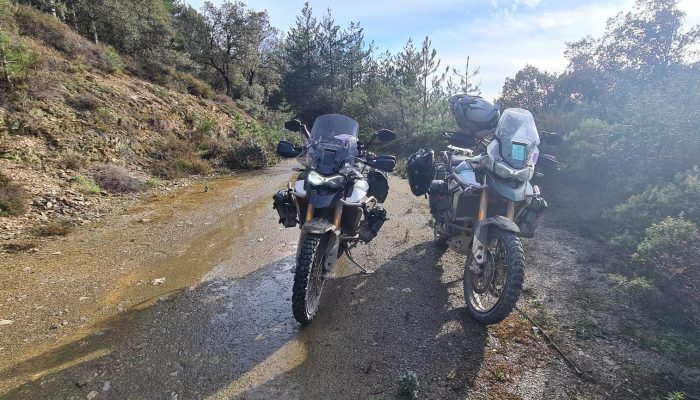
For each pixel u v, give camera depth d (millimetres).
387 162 4164
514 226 3268
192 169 11672
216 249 5391
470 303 3574
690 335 3240
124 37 21812
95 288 4215
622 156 5953
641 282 3631
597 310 3627
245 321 3568
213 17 32656
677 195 4449
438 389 2691
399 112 17547
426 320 3547
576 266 4473
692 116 5434
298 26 46031
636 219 4711
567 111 10055
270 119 25812
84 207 7234
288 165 14617
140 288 4234
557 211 6270
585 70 10945
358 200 3791
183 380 2797
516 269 3100
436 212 4551
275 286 4285
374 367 2924
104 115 11438
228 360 3014
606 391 2668
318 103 42219
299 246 3473
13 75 10195
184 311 3746
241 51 33906
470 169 3947
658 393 2641
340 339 3281
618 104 8930
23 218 6250
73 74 13133
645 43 9992
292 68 46281
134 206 7715
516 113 3811
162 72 19891
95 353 3102
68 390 2695
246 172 12672
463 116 4695
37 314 3670
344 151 3879
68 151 9125
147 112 13547
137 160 10734
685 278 3768
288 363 2977
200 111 16906
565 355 3029
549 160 4207
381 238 5652
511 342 3205
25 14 15047
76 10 20844
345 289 4172
